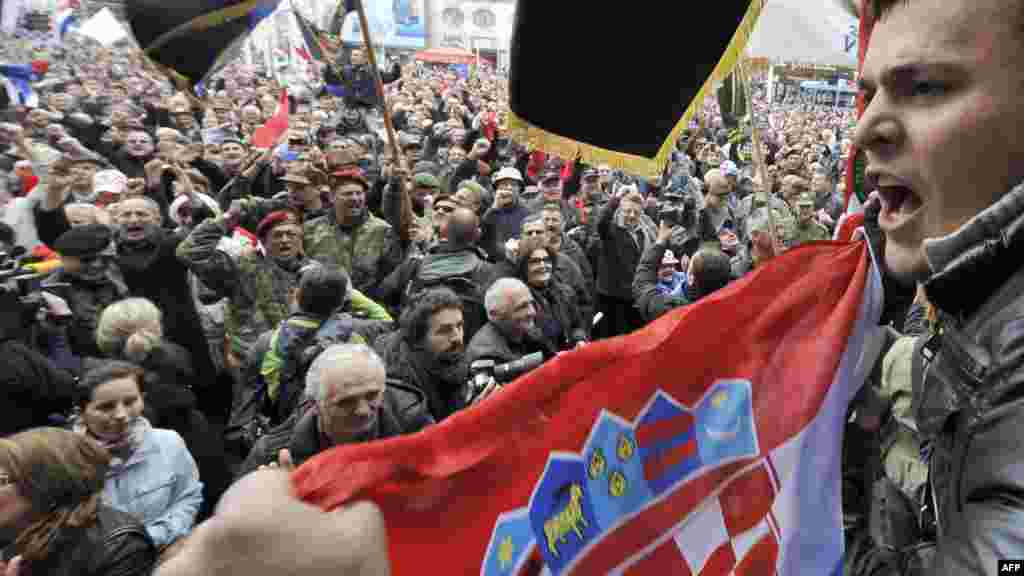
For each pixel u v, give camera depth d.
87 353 3.99
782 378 1.23
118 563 2.05
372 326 3.58
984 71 0.71
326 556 0.89
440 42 47.16
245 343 4.11
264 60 31.23
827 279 1.27
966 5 0.71
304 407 2.82
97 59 25.02
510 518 1.11
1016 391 0.71
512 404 1.14
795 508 1.17
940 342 0.97
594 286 5.97
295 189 5.29
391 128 5.29
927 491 1.05
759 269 1.28
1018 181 0.73
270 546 0.84
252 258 4.15
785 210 5.84
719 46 1.89
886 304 1.89
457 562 1.05
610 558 1.18
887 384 1.70
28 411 2.89
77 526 2.01
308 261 4.44
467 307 4.22
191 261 4.05
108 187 5.90
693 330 1.25
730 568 1.18
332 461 0.94
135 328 3.36
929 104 0.74
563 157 1.96
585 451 1.18
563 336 4.50
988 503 0.70
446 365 3.16
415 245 5.38
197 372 4.13
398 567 1.00
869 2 0.85
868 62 0.81
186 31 5.09
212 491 3.14
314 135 10.47
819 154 12.75
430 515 1.03
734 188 8.21
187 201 5.47
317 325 3.38
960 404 0.79
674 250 6.04
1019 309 0.73
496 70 35.62
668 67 1.92
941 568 0.73
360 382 2.43
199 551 0.83
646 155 1.97
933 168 0.75
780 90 20.23
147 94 15.88
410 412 2.80
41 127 9.37
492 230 6.12
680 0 1.86
